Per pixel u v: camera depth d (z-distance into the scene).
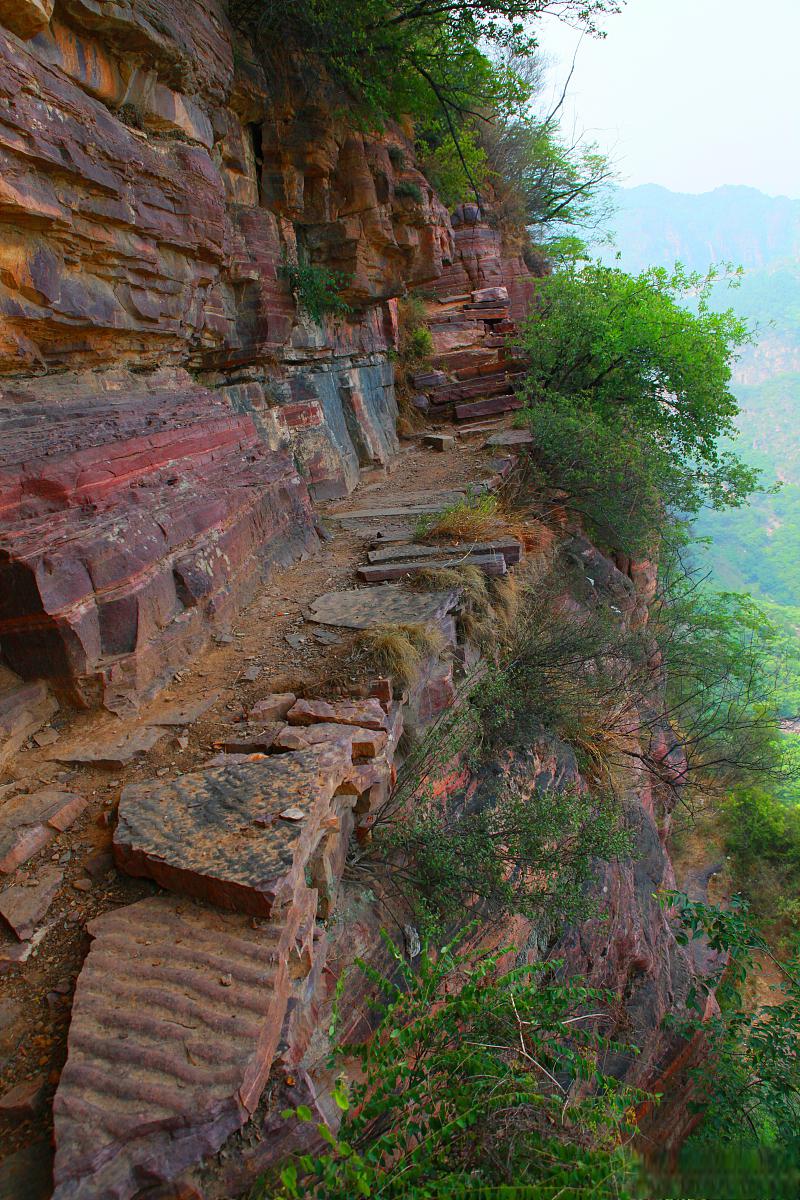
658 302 12.51
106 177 5.20
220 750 3.91
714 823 15.88
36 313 4.89
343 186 10.09
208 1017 2.46
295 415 10.00
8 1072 2.39
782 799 17.22
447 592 5.89
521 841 4.84
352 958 3.56
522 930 5.19
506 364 15.31
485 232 18.73
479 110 18.11
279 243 9.57
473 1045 2.61
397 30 9.66
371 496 10.33
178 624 4.78
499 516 8.64
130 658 4.24
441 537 7.45
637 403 12.94
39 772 3.68
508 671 6.41
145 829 3.14
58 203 4.79
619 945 7.17
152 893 3.00
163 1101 2.20
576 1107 2.45
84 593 4.11
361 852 4.10
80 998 2.53
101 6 5.16
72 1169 2.02
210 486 5.88
